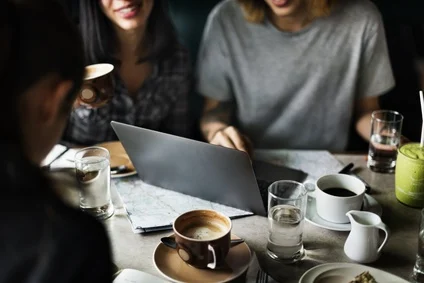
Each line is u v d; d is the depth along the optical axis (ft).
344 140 6.31
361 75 6.13
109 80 4.28
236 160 3.59
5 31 1.93
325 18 5.90
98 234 2.08
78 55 2.21
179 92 6.06
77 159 4.00
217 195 3.96
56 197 2.06
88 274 2.02
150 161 4.12
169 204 3.98
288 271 3.24
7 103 1.99
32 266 1.98
